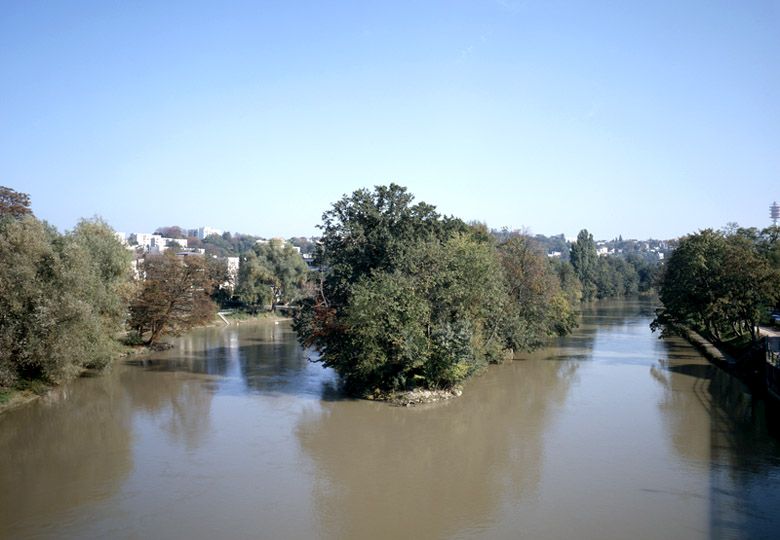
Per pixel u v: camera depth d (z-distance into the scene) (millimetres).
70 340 43750
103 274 57531
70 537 23359
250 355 69375
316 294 54188
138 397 47344
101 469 30969
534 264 68750
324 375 56594
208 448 34250
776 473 29047
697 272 58844
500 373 55406
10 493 27812
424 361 44344
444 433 36656
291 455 32906
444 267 48938
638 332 87312
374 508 25828
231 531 23797
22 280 41781
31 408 44031
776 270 54312
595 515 24734
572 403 43594
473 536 23078
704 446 33344
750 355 52438
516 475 29391
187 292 74125
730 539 22438
